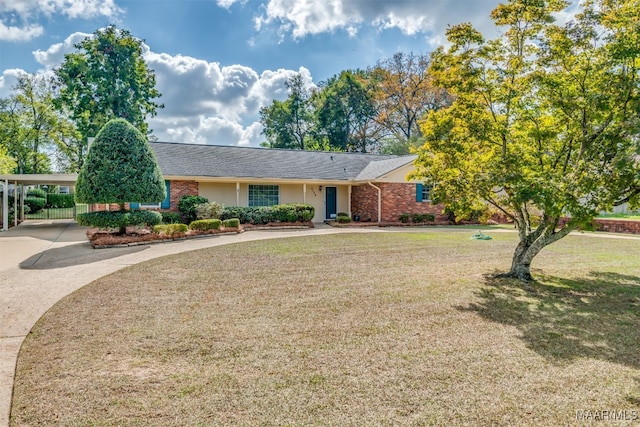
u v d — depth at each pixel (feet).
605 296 20.47
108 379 11.30
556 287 22.35
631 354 13.09
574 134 22.57
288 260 30.83
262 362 12.46
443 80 24.48
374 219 68.59
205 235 47.32
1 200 63.10
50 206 104.68
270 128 148.46
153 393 10.49
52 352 13.25
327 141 134.21
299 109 147.95
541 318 16.93
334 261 30.45
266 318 16.85
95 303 18.98
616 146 19.15
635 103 18.61
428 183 27.58
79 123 108.27
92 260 30.83
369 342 14.16
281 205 62.34
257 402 10.01
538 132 23.38
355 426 8.95
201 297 20.15
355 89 136.46
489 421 9.15
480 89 24.11
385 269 27.40
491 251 35.73
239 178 61.62
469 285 22.79
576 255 33.58
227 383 11.05
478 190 23.16
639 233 51.60
